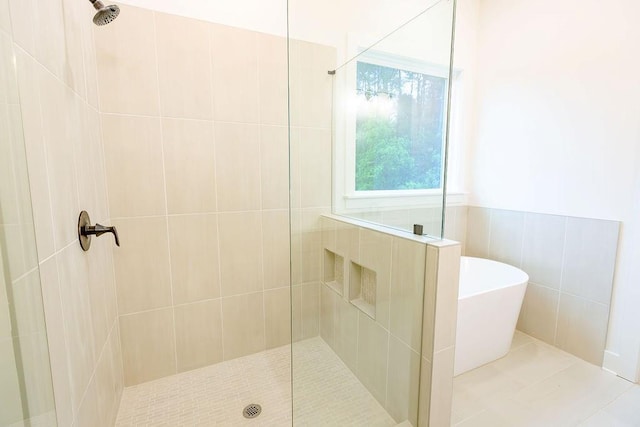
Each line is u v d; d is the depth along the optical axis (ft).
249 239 5.80
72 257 3.00
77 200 3.25
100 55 4.41
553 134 6.40
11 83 1.80
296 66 5.51
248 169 5.62
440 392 4.00
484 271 7.41
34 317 1.94
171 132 4.98
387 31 6.31
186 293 5.41
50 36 2.70
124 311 4.99
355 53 5.95
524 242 7.05
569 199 6.20
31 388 1.89
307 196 5.46
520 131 7.03
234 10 5.22
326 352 5.38
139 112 4.73
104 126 4.54
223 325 5.78
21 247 1.82
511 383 5.38
